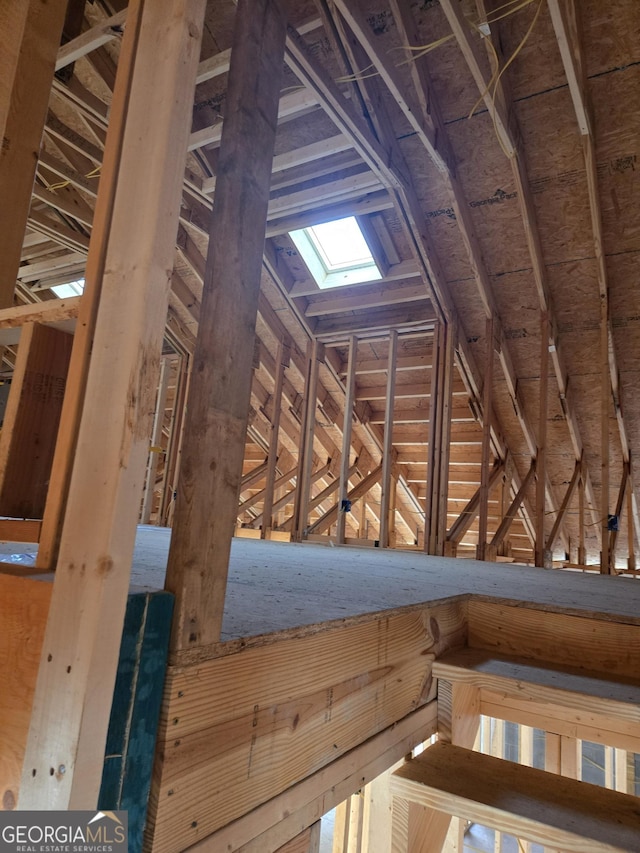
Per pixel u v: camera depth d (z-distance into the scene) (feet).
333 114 10.18
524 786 3.76
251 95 3.09
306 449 17.03
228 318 2.82
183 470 2.61
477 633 5.47
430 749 4.38
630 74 9.82
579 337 14.52
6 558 4.08
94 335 2.56
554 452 17.56
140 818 2.25
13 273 4.35
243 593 4.56
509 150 10.77
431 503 14.53
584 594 6.30
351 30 9.89
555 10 8.50
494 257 13.67
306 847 3.10
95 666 2.10
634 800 3.59
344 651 3.56
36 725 2.18
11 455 3.21
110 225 2.62
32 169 4.53
